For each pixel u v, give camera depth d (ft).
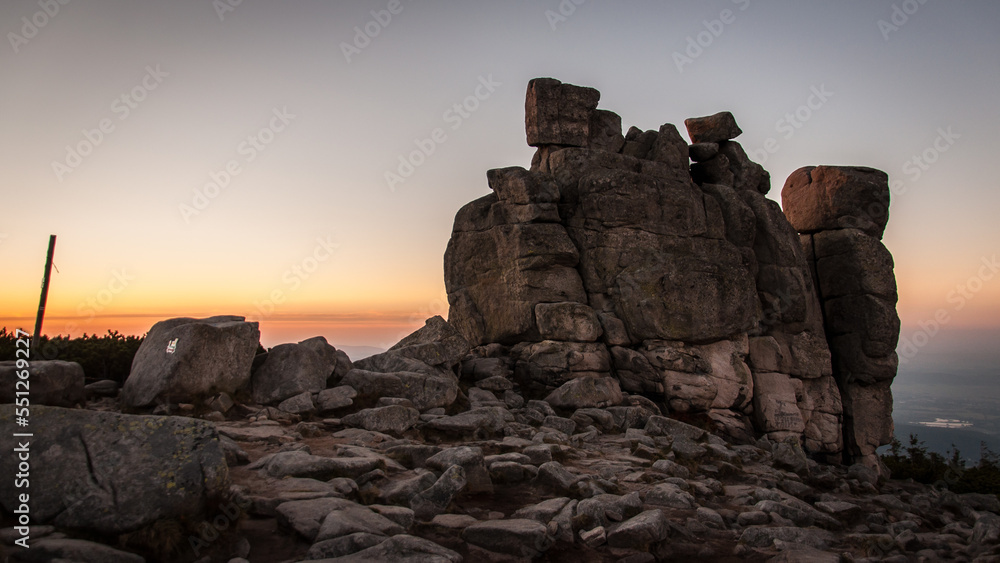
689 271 77.46
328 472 36.19
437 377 60.80
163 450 28.94
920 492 68.64
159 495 27.27
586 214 82.12
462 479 35.88
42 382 44.52
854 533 42.22
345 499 32.22
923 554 37.47
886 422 88.99
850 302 90.79
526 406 67.97
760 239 88.89
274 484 33.68
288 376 55.98
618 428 64.28
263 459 37.27
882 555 37.17
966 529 45.37
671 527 36.14
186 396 49.98
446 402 59.82
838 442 84.53
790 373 84.53
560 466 42.60
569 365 74.23
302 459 36.47
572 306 77.05
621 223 80.64
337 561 25.50
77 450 27.89
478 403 63.62
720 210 86.63
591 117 91.15
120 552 24.20
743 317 79.25
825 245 94.32
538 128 86.69
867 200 93.61
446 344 70.38
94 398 53.62
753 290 81.35
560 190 84.69
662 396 75.31
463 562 29.14
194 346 50.34
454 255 87.92
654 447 57.16
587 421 63.98
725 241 85.40
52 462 27.14
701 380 75.05
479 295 84.53
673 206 82.74
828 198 94.48
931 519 51.88
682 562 32.83
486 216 85.15
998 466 87.45
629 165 86.28
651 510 36.17
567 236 80.64
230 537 27.89
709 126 94.99
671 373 75.36
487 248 83.97
